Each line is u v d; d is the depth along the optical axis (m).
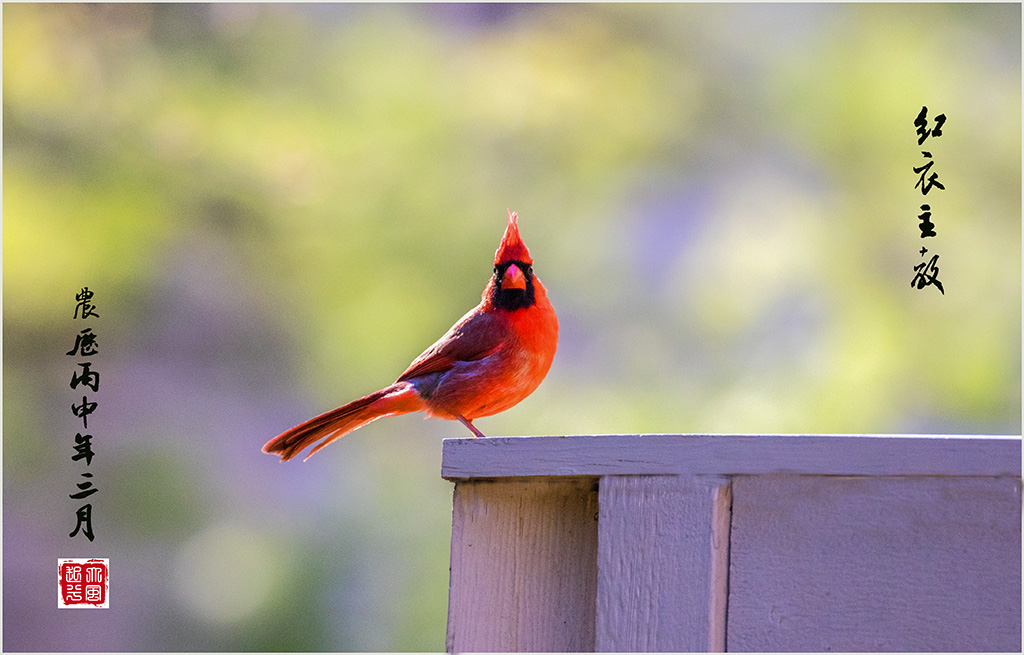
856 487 3.79
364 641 10.88
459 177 11.09
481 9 12.01
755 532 3.84
